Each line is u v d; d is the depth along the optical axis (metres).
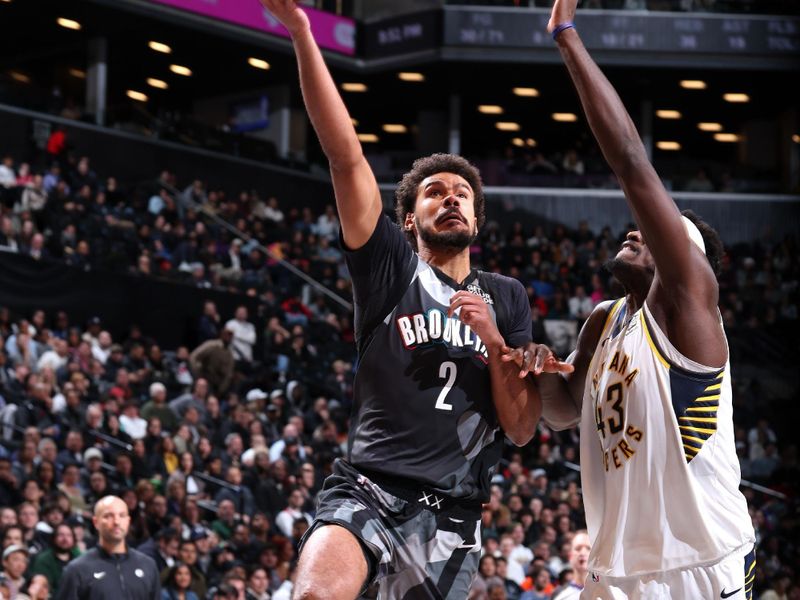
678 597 2.69
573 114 25.66
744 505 2.77
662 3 22.86
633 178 2.61
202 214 18.61
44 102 19.11
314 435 12.74
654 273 2.85
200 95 25.41
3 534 7.64
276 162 22.22
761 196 22.69
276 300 16.97
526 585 9.83
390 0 24.11
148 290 14.91
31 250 13.98
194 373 13.46
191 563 8.26
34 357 11.75
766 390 18.34
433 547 2.93
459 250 3.17
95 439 10.27
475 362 3.03
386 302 3.01
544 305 18.53
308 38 2.74
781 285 20.55
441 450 2.95
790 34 22.66
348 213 2.90
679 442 2.69
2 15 20.70
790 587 12.27
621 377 2.79
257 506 10.27
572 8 2.71
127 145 19.91
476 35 22.47
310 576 2.71
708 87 24.08
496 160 22.89
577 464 14.52
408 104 25.48
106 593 5.99
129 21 21.02
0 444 9.52
